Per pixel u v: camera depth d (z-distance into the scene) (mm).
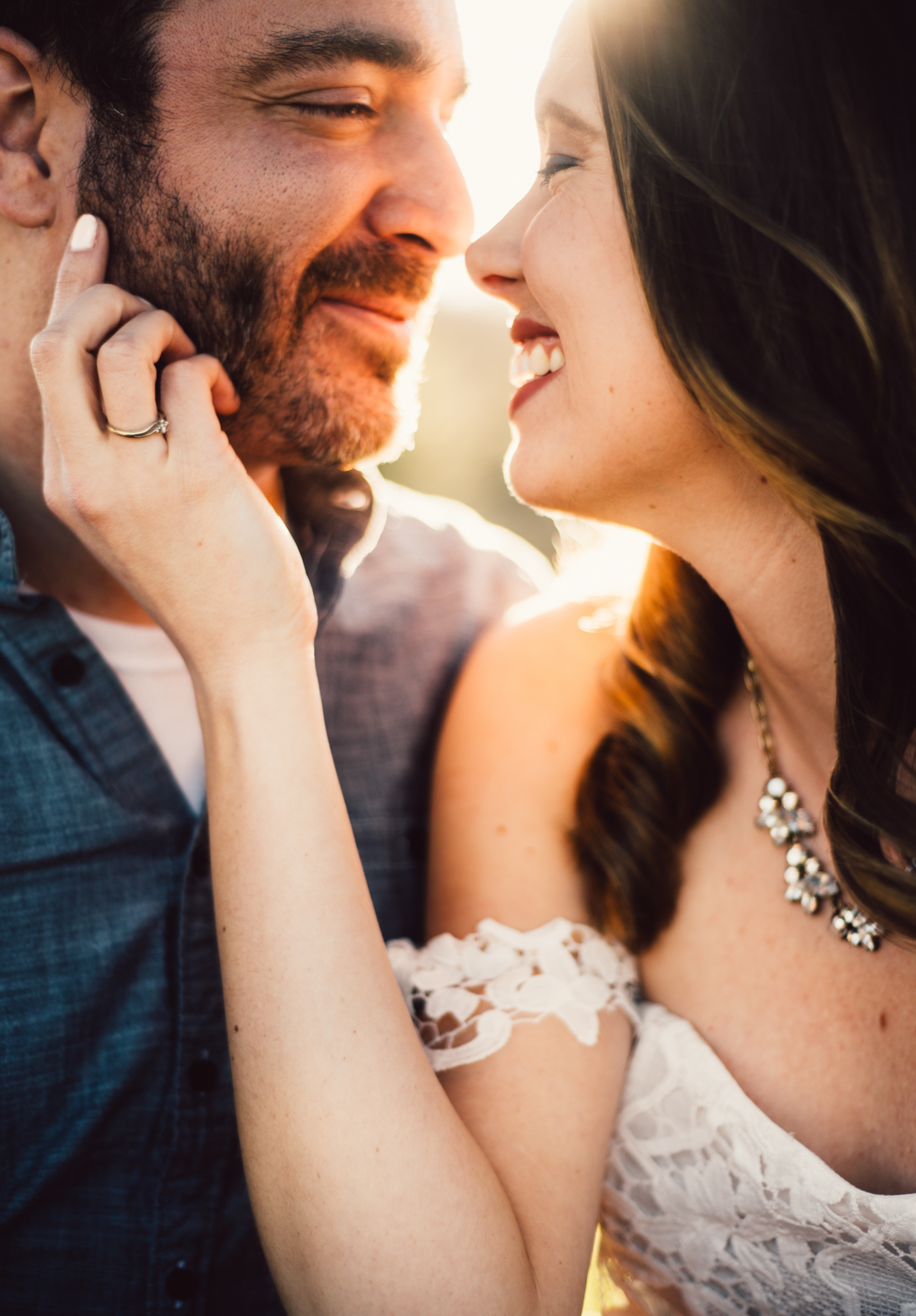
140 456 1091
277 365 1267
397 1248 976
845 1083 1113
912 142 918
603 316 1015
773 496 1052
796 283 943
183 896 1241
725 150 931
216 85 1168
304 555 1450
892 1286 1060
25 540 1277
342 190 1205
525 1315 1008
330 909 1052
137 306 1162
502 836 1334
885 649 1017
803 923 1180
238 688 1104
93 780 1212
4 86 1218
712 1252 1150
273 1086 1014
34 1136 1165
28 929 1169
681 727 1269
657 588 1318
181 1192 1236
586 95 1022
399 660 1538
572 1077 1155
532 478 1115
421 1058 1061
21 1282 1187
